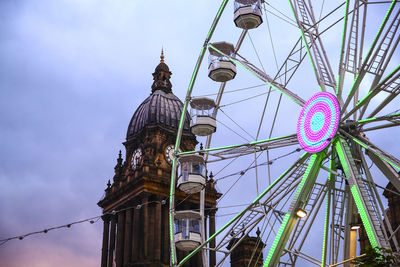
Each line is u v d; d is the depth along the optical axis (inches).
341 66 2229.3
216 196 5182.1
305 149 2250.2
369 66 2129.7
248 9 2655.0
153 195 4940.9
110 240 5118.1
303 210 2146.9
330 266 2160.4
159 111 5378.9
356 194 2041.1
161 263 4810.5
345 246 2271.2
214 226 5073.8
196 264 5009.8
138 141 5324.8
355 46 2311.8
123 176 5280.5
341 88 2213.3
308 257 2426.2
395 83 2086.6
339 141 2160.4
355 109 2132.1
